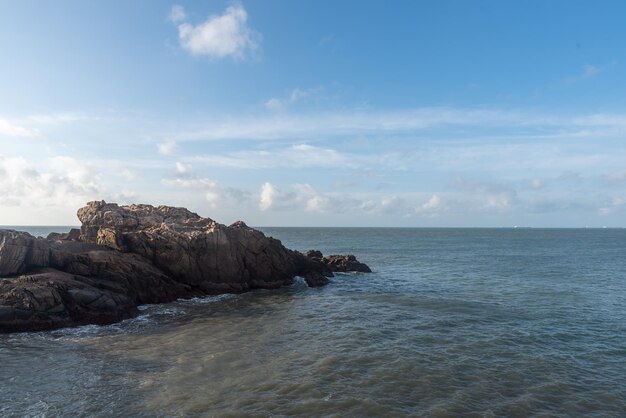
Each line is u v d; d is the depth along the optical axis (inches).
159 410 606.2
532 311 1296.8
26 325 1012.5
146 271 1412.4
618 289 1734.7
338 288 1775.3
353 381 727.1
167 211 2091.5
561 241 6289.4
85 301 1120.8
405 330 1067.3
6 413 591.2
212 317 1211.2
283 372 762.2
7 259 1165.7
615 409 641.0
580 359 858.8
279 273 1828.2
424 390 695.1
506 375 766.5
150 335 1008.9
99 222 1738.4
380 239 6840.6
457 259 3201.3
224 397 653.3
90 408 609.9
